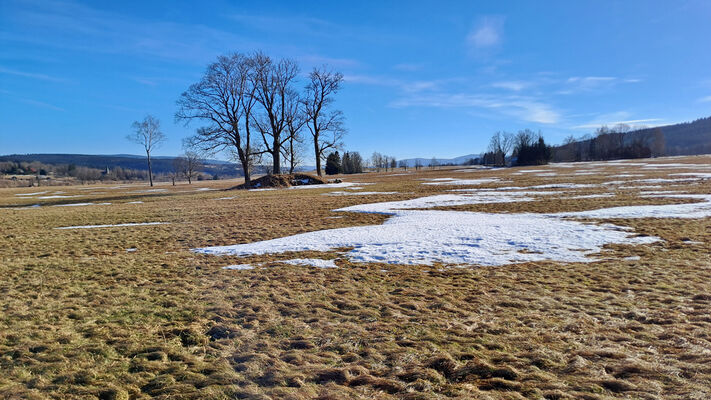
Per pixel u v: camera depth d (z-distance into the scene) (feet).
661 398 10.83
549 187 89.45
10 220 58.23
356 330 16.31
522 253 29.91
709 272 23.47
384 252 31.24
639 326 16.08
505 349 14.35
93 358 14.06
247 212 61.26
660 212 45.91
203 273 26.22
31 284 24.03
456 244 33.06
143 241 39.01
